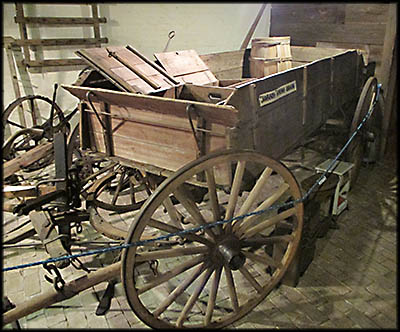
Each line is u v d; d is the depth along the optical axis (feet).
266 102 6.83
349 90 11.62
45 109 13.85
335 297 7.41
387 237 9.36
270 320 6.90
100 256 8.66
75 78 14.12
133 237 5.26
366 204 10.93
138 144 7.32
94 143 8.11
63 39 13.25
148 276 8.13
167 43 15.43
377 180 12.48
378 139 13.55
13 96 13.23
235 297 6.62
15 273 8.17
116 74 7.98
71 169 7.38
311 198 8.32
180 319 6.23
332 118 13.00
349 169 9.87
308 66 8.35
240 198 10.84
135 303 5.61
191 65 10.55
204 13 15.97
